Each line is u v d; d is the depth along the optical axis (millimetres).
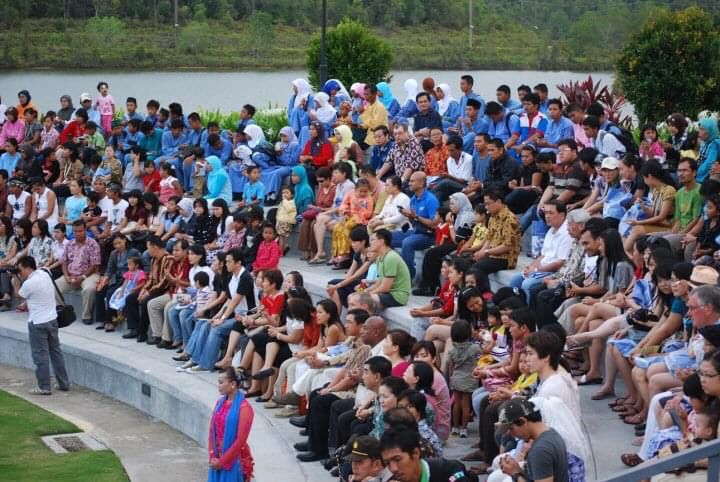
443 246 18172
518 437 9445
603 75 31516
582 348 14312
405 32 34875
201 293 19547
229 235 21172
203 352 18922
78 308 22797
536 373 11812
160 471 16141
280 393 16375
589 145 20578
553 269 15898
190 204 22438
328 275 20344
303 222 21625
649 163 16344
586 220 15188
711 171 17406
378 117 24688
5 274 23891
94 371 20578
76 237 22656
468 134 22219
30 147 27375
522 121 21719
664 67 24688
